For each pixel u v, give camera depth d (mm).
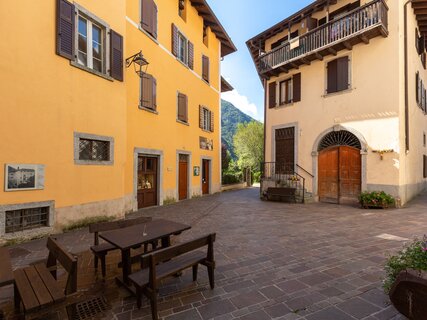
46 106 5984
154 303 2607
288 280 3521
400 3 9836
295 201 11703
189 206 10672
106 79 7473
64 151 6324
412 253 2686
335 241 5324
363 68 10500
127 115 9203
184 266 3107
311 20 12281
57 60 6227
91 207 6934
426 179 14727
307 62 12086
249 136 34094
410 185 11000
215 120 16719
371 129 10211
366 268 3875
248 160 33406
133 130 9500
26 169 5598
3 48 5301
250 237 5746
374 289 3213
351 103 10797
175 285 3410
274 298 3047
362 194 9891
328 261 4199
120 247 3186
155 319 2607
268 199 12727
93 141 7215
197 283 3465
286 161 13258
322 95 11742
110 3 7715
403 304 2088
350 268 3889
